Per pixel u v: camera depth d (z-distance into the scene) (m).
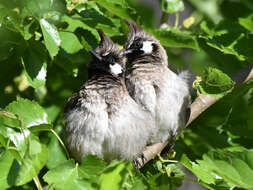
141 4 11.83
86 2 9.71
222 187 8.43
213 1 12.16
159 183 8.95
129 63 11.46
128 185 7.70
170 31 10.12
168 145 10.87
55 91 11.12
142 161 10.28
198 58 12.09
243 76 10.35
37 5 8.46
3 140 7.59
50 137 10.16
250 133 10.62
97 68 10.31
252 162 8.54
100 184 7.34
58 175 7.52
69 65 9.95
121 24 11.12
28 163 7.27
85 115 9.49
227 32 10.50
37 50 8.87
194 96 11.55
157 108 10.51
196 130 11.11
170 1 10.98
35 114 8.28
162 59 11.34
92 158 7.64
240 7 12.17
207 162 8.62
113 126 9.41
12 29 8.62
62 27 9.89
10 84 10.34
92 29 10.30
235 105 10.84
